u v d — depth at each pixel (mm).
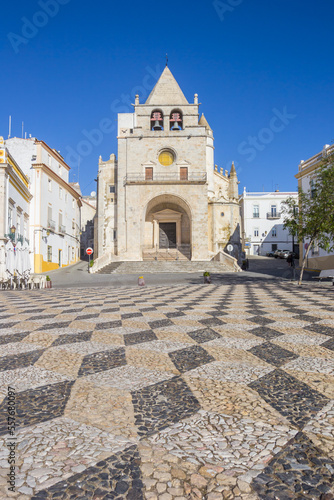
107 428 2363
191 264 31297
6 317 6914
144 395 2912
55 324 6055
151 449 2109
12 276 20016
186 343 4613
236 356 3996
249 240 56969
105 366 3674
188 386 3098
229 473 1880
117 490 1763
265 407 2658
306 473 1873
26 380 3273
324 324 5715
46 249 32438
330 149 25484
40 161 31797
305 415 2518
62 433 2299
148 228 43219
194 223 38875
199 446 2135
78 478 1851
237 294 11797
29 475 1874
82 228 57938
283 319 6246
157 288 16406
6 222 22719
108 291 14672
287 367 3584
